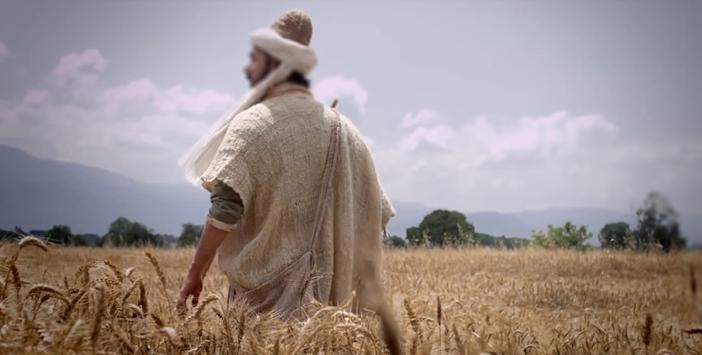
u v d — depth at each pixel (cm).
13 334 251
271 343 300
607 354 354
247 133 397
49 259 802
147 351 283
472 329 361
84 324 246
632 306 590
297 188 403
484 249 1527
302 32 430
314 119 413
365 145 438
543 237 1962
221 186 394
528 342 359
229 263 408
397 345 250
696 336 370
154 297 468
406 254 1362
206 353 294
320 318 318
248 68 429
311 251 402
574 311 613
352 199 420
